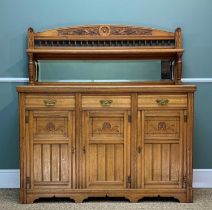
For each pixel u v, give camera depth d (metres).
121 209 2.36
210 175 2.95
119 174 2.49
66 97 2.47
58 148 2.48
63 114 2.47
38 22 2.91
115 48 2.87
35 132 2.47
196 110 2.96
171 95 2.47
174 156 2.49
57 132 2.48
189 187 2.48
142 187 2.49
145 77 2.93
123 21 2.92
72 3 2.91
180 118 2.48
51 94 2.47
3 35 2.91
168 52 2.85
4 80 2.92
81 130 2.48
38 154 2.47
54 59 2.91
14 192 2.78
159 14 2.93
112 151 2.49
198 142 2.96
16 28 2.91
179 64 2.84
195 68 2.95
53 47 2.87
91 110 2.48
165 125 2.49
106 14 2.92
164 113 2.48
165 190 2.49
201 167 2.95
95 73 2.93
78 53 2.86
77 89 2.46
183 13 2.93
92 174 2.49
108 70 2.93
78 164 2.48
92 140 2.48
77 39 2.86
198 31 2.94
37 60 2.90
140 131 2.48
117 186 2.49
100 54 2.89
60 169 2.48
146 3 2.93
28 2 2.91
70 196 2.48
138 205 2.44
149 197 2.62
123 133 2.48
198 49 2.95
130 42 2.90
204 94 2.96
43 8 2.91
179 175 2.49
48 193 2.47
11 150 2.94
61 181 2.48
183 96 2.47
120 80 2.93
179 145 2.49
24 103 2.46
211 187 2.93
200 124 2.96
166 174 2.49
